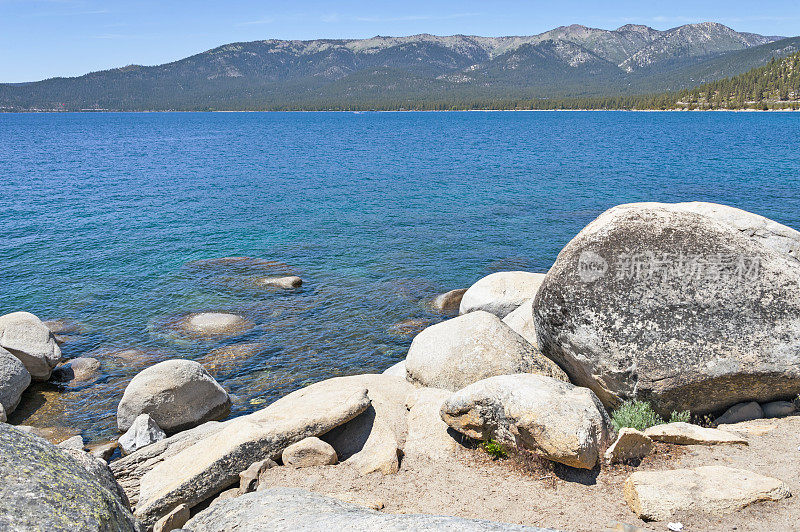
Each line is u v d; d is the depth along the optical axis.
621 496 8.42
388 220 38.75
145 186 54.91
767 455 9.07
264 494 8.07
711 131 134.00
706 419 10.80
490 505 8.61
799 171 57.38
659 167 64.25
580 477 9.02
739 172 58.09
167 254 30.31
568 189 50.44
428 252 30.70
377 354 18.53
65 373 17.33
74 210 42.41
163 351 18.73
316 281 25.70
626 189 49.59
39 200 46.53
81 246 31.91
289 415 11.36
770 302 10.35
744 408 10.61
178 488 9.87
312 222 38.31
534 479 9.18
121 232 35.41
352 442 11.04
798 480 8.29
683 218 11.17
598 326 10.79
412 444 10.79
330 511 7.08
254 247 31.78
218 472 10.14
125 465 11.95
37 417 15.21
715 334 10.34
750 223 14.01
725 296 10.46
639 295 10.70
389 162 75.56
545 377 10.51
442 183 55.53
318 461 10.30
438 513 8.51
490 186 53.06
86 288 24.84
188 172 66.25
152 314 21.78
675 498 7.73
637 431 9.22
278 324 20.80
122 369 17.64
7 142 123.62
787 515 7.43
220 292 24.14
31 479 4.67
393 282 25.64
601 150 87.94
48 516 4.43
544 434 9.11
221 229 36.28
